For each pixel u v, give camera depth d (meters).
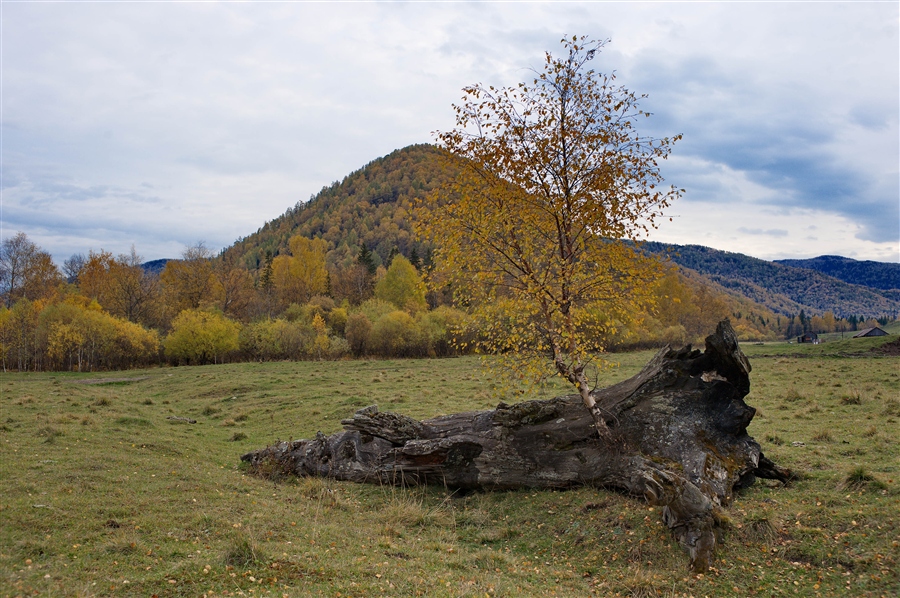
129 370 63.81
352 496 14.25
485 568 9.69
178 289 101.62
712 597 8.68
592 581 9.58
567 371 13.30
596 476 13.11
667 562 9.87
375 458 15.51
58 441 16.14
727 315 118.94
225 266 109.56
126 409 24.81
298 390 34.91
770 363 42.00
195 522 10.23
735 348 13.06
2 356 67.56
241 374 46.59
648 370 14.34
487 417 15.05
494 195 13.59
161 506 11.04
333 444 16.31
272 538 9.90
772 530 10.09
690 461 12.09
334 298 123.56
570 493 13.13
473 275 13.64
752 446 12.74
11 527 9.05
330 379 39.94
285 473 16.09
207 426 24.31
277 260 125.06
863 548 9.14
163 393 39.22
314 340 72.69
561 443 13.81
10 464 13.08
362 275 126.25
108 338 67.62
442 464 14.61
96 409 23.81
